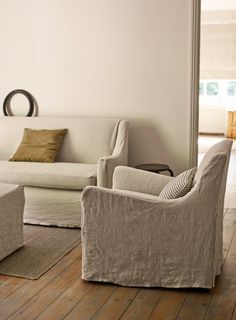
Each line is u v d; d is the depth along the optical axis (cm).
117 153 434
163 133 486
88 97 502
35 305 262
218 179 271
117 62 489
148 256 285
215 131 1073
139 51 481
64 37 500
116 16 482
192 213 276
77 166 427
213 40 1017
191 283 281
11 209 335
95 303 266
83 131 468
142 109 489
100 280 292
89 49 495
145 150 494
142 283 287
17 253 339
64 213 400
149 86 484
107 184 394
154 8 471
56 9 498
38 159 448
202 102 1069
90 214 289
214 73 1030
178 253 281
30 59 514
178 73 473
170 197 293
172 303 266
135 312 256
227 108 1053
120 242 287
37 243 361
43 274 304
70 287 286
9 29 515
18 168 417
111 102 496
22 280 294
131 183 345
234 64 1015
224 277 301
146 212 281
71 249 348
